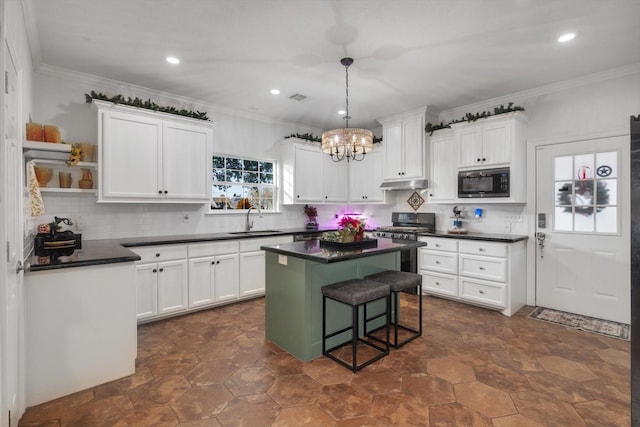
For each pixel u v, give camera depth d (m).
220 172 4.53
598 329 3.11
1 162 1.40
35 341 1.97
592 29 2.50
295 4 2.19
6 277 1.45
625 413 1.88
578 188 3.52
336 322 2.79
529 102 3.81
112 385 2.19
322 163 5.28
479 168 3.94
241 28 2.49
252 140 4.77
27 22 2.30
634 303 1.35
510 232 4.01
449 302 4.02
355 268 2.95
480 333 3.04
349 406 1.96
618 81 3.25
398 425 1.79
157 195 3.51
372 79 3.46
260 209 4.90
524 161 3.85
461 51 2.84
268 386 2.18
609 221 3.34
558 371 2.35
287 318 2.69
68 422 1.82
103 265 2.20
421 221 4.89
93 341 2.16
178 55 2.92
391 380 2.25
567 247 3.60
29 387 1.95
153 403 2.00
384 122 4.91
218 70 3.24
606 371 2.35
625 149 3.23
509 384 2.19
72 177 3.25
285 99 4.10
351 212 6.05
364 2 2.17
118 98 3.22
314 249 2.67
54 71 3.16
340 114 4.78
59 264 2.03
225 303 3.89
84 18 2.34
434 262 4.14
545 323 3.28
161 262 3.34
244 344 2.84
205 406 1.96
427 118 4.55
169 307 3.39
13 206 1.68
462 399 2.03
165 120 3.57
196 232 4.21
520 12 2.28
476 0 2.15
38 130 2.24
